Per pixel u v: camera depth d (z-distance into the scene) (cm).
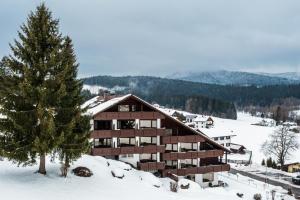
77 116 3341
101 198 3225
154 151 5591
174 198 3762
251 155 11238
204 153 5956
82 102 3491
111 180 3956
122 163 4900
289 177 8538
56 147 3178
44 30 3206
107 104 5638
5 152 3075
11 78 3203
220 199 4444
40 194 3000
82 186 3462
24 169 3622
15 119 3109
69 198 3058
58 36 3281
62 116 3309
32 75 3148
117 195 3425
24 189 3039
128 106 5588
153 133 5616
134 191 3712
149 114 5603
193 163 6056
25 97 3111
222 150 6119
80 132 3488
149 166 5456
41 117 3098
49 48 3272
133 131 5528
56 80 3188
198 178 5875
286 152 10675
